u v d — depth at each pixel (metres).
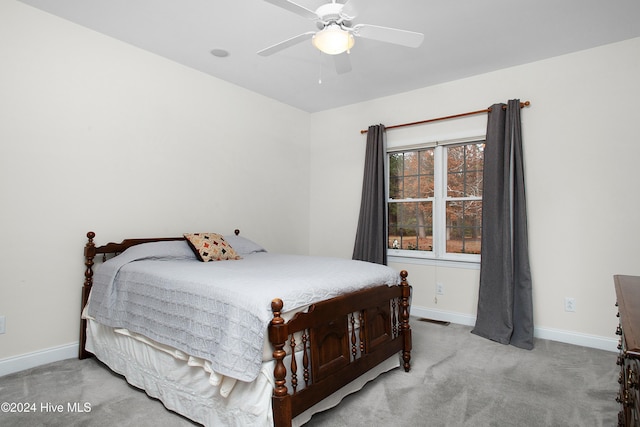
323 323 1.86
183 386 1.92
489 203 3.43
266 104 4.32
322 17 1.99
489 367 2.61
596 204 3.04
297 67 3.49
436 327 3.60
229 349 1.62
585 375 2.47
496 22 2.64
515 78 3.42
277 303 1.60
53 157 2.63
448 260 3.82
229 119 3.90
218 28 2.78
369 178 4.21
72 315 2.73
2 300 2.40
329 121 4.79
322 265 2.59
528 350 2.96
